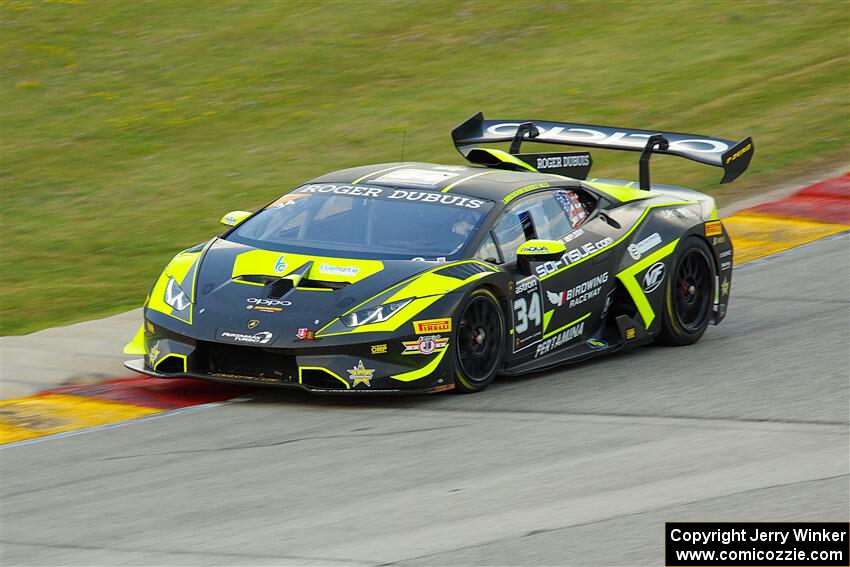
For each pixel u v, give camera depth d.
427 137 61.34
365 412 25.55
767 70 69.00
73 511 19.88
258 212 29.78
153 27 86.94
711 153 33.62
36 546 18.33
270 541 18.16
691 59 72.75
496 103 66.81
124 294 39.69
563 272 29.48
